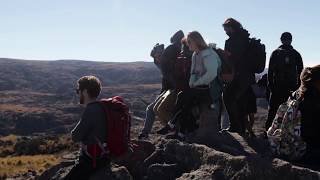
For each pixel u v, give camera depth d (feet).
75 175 14.17
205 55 19.43
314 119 16.72
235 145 19.61
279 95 21.38
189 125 20.66
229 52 20.89
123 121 14.33
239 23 21.01
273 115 21.67
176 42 22.04
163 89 23.24
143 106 255.50
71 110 252.42
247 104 22.27
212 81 20.13
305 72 16.93
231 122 21.62
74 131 13.94
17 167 63.72
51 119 226.38
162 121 22.20
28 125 218.59
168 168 18.08
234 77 20.90
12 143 107.24
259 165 15.96
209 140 19.93
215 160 17.10
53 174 19.40
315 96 16.74
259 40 21.18
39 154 88.69
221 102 21.63
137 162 19.12
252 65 20.95
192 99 20.08
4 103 294.87
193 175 16.89
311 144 16.96
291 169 15.39
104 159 14.17
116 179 17.12
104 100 14.32
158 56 23.53
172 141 19.17
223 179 16.42
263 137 21.70
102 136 13.99
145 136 22.17
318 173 15.17
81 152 14.39
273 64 21.35
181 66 20.66
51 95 325.01
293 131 16.94
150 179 18.07
